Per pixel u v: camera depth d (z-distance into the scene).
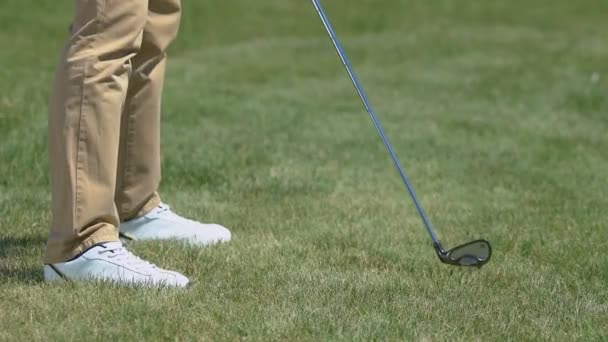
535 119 16.12
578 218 9.98
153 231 8.63
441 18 30.52
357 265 8.06
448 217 10.01
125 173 8.38
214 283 7.24
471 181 11.79
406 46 24.08
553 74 20.62
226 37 26.17
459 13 31.22
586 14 31.66
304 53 22.98
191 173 11.33
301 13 29.70
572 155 13.47
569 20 30.59
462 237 9.20
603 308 7.06
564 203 10.66
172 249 8.23
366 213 10.06
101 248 7.06
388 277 7.62
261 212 9.90
